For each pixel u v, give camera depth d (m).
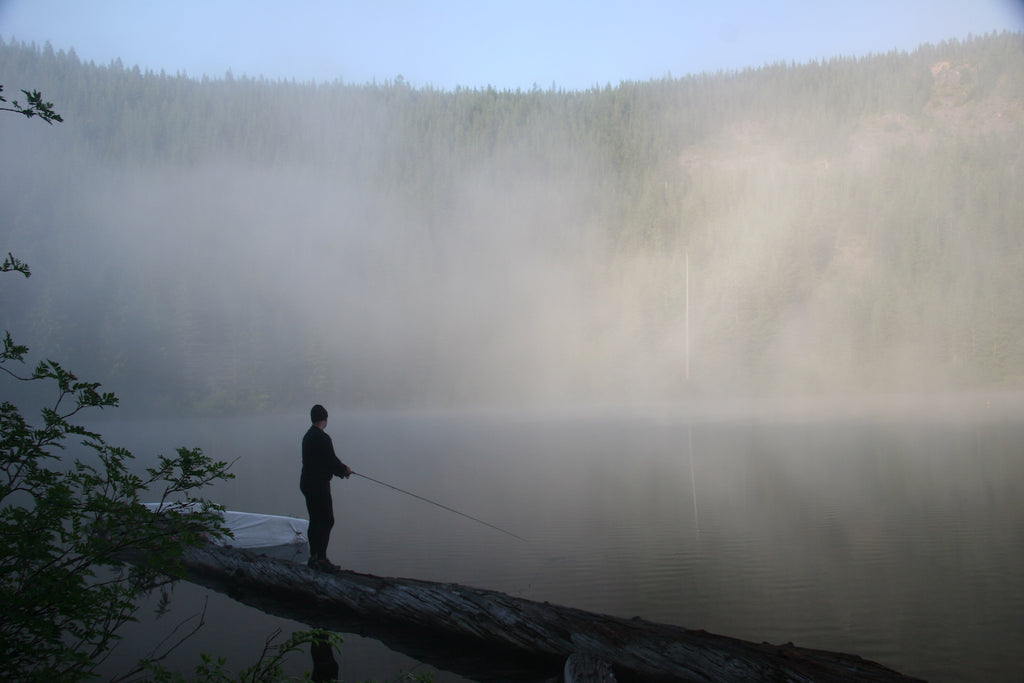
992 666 4.42
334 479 15.62
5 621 3.04
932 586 6.14
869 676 3.82
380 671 4.62
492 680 4.44
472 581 6.72
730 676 4.04
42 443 3.27
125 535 3.34
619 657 4.41
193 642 5.23
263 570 6.75
